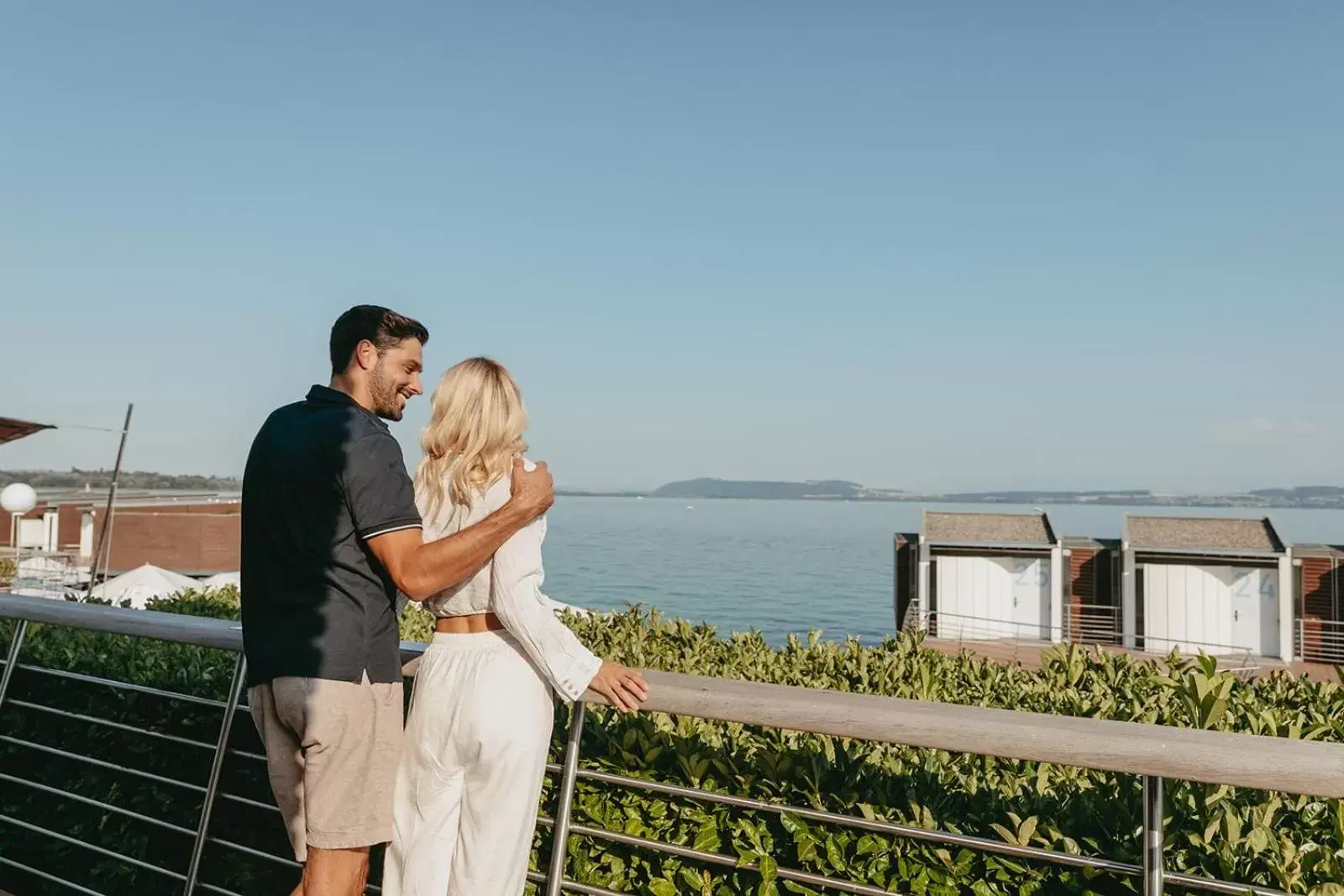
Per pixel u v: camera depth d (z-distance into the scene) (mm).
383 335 2555
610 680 2389
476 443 2408
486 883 2312
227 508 43438
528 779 2350
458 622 2418
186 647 4336
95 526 39531
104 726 3781
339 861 2350
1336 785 1816
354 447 2328
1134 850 2227
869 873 2424
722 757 2662
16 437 18453
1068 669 4910
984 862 2352
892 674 5102
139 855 3621
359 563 2377
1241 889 2039
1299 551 32250
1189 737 1973
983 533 34969
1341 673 4371
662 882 2625
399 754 2451
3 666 4008
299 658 2332
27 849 3930
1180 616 32906
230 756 3363
